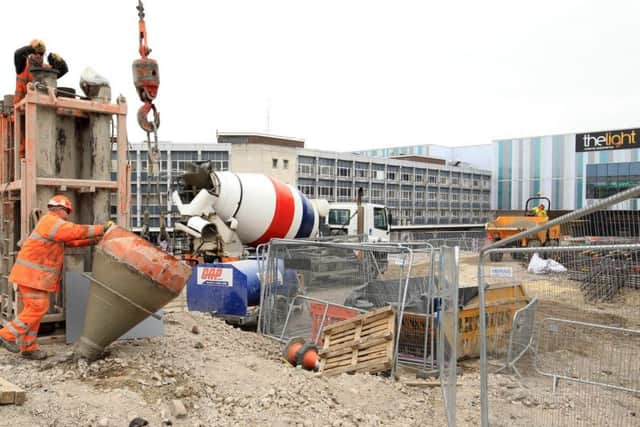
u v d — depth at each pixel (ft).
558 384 18.76
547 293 18.63
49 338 19.77
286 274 29.37
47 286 17.87
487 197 216.33
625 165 174.09
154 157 21.30
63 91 20.84
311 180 153.89
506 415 17.49
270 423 15.20
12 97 21.75
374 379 21.01
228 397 16.65
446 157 236.84
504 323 20.43
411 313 24.48
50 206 18.24
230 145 125.80
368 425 16.30
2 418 13.61
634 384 17.15
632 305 16.70
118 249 17.66
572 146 191.11
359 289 26.58
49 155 20.03
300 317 28.19
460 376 23.12
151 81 20.77
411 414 18.19
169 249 42.22
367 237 60.13
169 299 18.22
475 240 87.15
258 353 24.67
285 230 43.68
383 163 175.73
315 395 17.83
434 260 24.29
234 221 40.91
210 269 32.60
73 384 16.17
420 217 189.78
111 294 17.69
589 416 16.70
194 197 41.68
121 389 15.96
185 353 20.22
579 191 189.47
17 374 16.53
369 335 22.98
